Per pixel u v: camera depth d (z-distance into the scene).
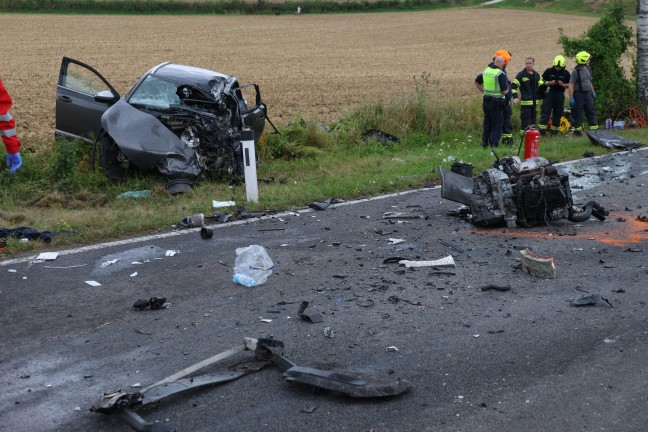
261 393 4.56
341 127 14.77
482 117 16.08
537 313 5.81
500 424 4.19
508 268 6.95
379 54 41.31
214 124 10.90
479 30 55.75
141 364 4.97
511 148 13.72
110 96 11.21
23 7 56.88
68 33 46.16
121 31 48.75
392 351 5.13
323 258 7.26
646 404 4.41
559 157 12.90
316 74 31.00
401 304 6.01
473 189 8.52
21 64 31.62
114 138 10.35
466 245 7.72
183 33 49.44
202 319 5.74
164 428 4.05
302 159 12.81
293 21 60.59
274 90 25.42
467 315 5.77
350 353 5.10
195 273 6.83
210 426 4.18
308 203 9.61
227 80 11.99
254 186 9.62
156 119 10.69
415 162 12.38
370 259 7.23
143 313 5.88
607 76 17.56
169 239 7.95
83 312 5.89
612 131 16.06
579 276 6.71
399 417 4.26
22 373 4.84
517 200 8.30
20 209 9.30
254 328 5.55
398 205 9.55
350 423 4.20
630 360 4.98
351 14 67.81
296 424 4.19
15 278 6.66
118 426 4.18
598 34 17.72
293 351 5.13
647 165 12.26
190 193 10.11
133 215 8.83
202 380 4.61
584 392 4.55
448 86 27.05
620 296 6.18
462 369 4.86
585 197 9.98
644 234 8.12
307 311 5.86
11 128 4.33
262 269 6.72
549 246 7.67
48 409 4.38
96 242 7.83
